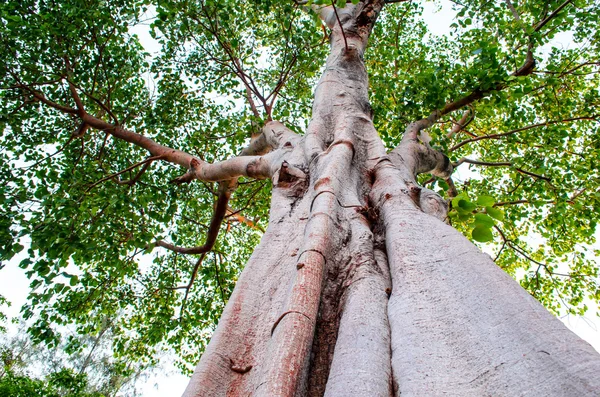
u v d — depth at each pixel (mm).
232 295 2264
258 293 2281
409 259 2006
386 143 6422
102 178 6844
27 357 21531
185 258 10492
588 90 8680
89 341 22641
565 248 9727
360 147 3803
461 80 5328
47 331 6570
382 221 2615
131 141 7199
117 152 8625
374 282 2072
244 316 2113
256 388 1412
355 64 5258
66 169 6109
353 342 1642
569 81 8094
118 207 6348
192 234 10312
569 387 1031
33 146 7609
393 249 2162
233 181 7199
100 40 6637
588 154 8133
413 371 1343
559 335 1224
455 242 2000
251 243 11320
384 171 3299
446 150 5191
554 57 7754
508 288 1543
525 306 1409
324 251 2111
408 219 2389
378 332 1675
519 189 8492
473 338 1394
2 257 4977
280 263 2467
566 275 8531
